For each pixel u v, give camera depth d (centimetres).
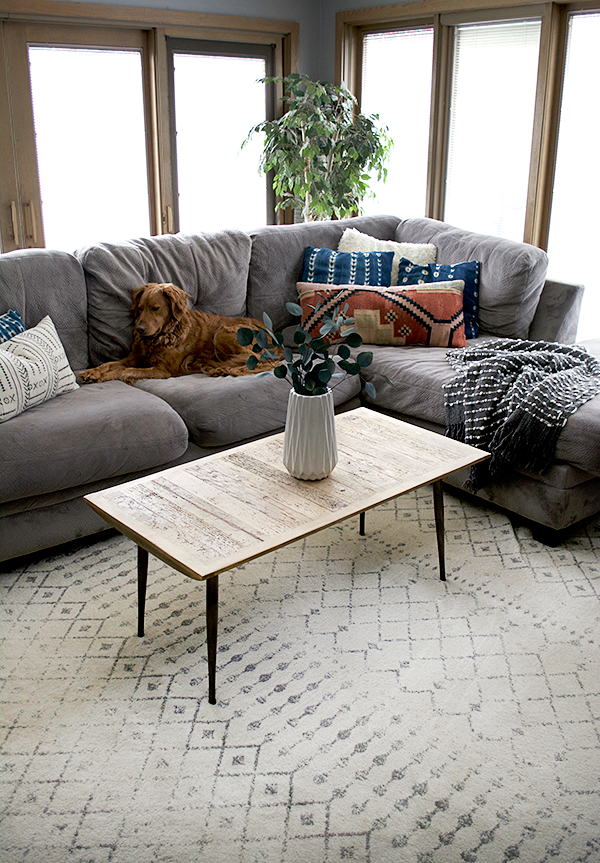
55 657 208
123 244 313
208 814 162
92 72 409
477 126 435
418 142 471
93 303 303
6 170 392
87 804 164
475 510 286
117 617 224
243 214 493
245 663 205
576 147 399
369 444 237
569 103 395
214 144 464
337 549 260
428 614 226
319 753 177
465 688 197
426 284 332
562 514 255
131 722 186
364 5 460
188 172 458
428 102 457
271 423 288
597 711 190
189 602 231
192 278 322
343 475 217
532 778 171
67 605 229
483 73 424
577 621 223
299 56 485
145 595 218
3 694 194
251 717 188
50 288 290
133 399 268
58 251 297
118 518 194
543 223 423
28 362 256
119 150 432
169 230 455
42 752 177
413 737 182
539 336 344
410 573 246
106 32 405
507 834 158
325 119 428
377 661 206
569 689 197
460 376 285
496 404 269
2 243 404
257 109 478
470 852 154
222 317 327
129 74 423
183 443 265
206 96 452
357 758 176
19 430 237
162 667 204
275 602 231
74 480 240
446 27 430
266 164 445
